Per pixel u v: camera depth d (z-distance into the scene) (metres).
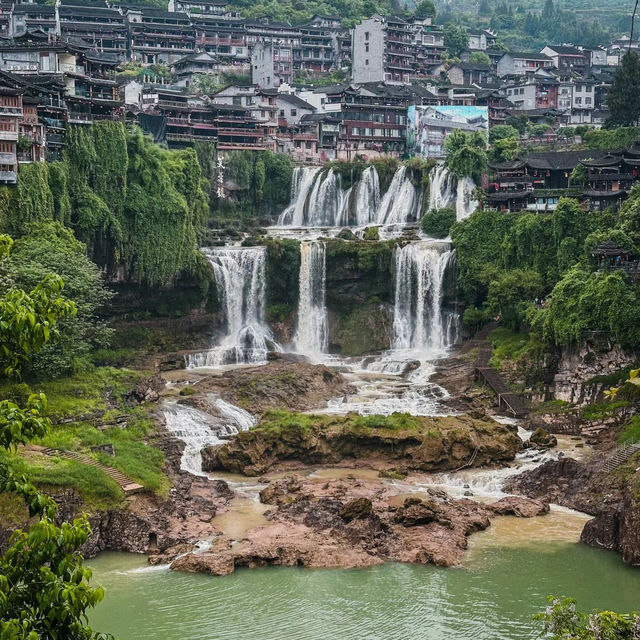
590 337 100.06
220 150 151.88
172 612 58.00
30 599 27.58
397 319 128.88
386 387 108.19
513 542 68.88
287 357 121.94
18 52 121.81
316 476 83.75
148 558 66.12
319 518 70.81
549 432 95.12
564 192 126.00
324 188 151.12
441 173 143.62
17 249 98.94
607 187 124.94
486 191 134.88
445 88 179.75
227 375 106.12
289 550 65.56
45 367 89.94
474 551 67.19
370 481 81.69
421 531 68.94
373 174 150.62
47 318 29.75
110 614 57.72
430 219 138.75
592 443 90.44
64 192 110.19
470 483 81.75
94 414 88.50
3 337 28.41
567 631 41.69
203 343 124.75
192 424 92.44
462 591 60.66
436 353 121.88
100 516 69.25
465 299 126.25
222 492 78.62
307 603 59.19
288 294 131.25
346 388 107.06
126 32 192.38
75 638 28.12
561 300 103.31
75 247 103.94
